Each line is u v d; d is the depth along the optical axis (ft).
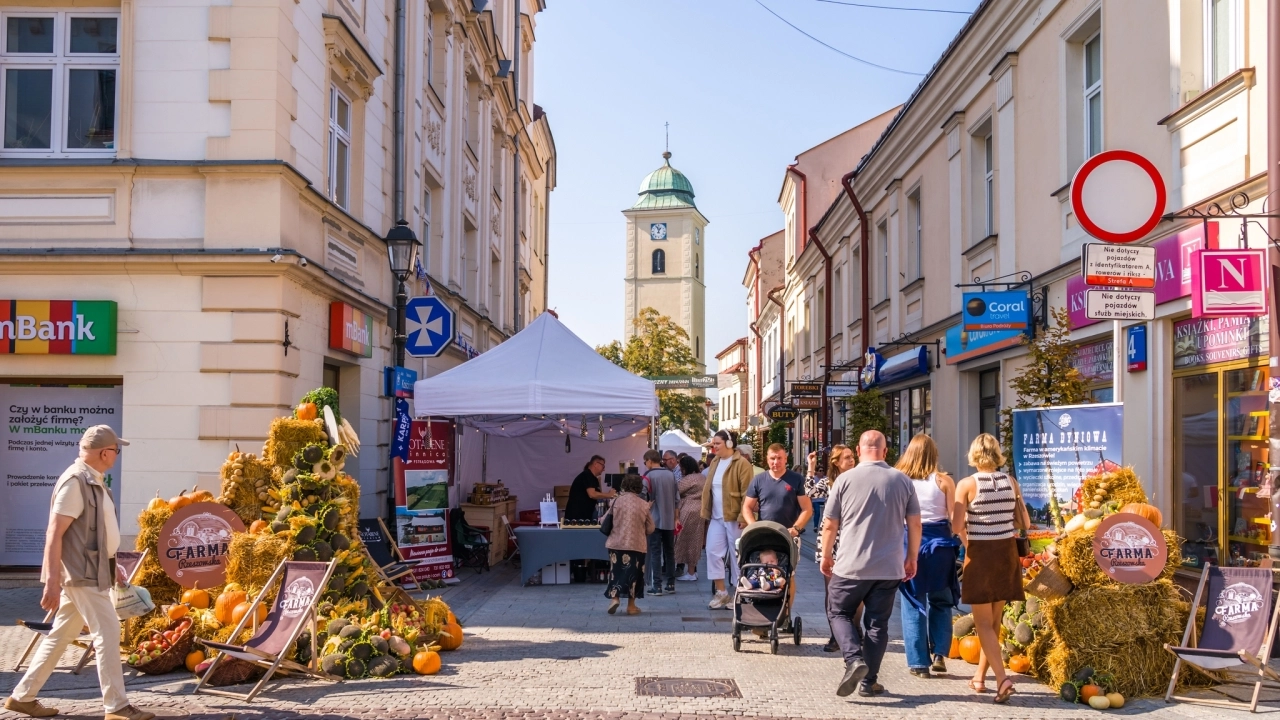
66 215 37.81
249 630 25.59
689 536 48.19
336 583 27.12
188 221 37.88
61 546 20.58
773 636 28.71
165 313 37.60
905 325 69.36
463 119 73.51
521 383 45.11
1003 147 50.16
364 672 25.04
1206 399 33.04
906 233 69.15
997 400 52.11
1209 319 32.71
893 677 25.99
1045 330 41.39
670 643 30.42
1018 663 26.32
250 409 37.24
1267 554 29.45
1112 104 38.78
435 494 45.50
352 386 47.75
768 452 32.96
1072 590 24.75
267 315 37.37
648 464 44.55
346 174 47.98
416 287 57.36
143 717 20.84
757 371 179.73
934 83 59.72
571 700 22.70
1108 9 39.04
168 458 37.35
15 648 28.48
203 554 26.43
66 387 38.83
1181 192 33.76
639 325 200.13
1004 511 23.85
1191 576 33.01
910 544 23.82
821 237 101.60
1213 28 33.01
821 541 24.66
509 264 102.12
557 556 44.88
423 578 44.37
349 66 45.85
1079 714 22.29
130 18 38.04
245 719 20.92
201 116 37.88
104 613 20.93
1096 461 31.04
